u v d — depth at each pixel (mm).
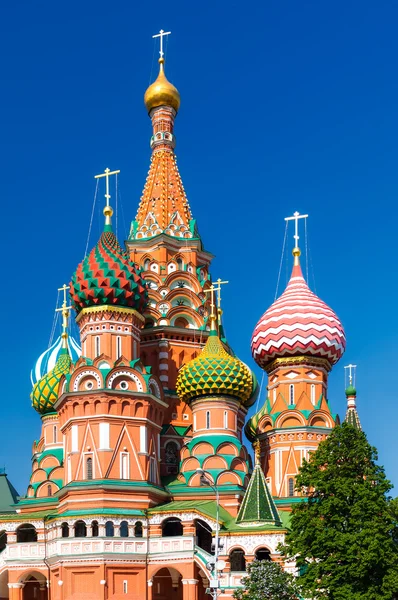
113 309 88938
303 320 96375
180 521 83812
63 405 87625
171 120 109688
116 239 92125
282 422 94562
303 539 68500
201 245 105062
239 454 90062
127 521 83188
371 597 63531
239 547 79188
